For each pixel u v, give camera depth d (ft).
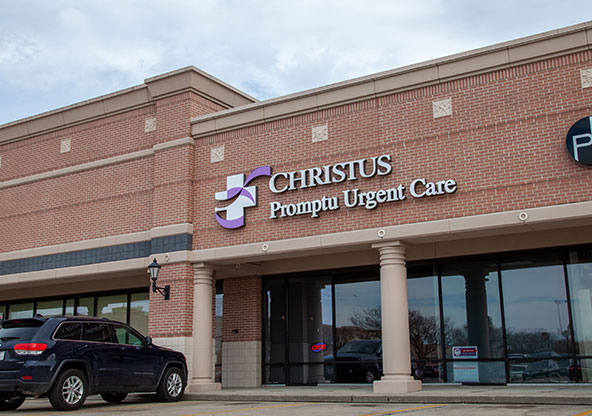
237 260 62.49
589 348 53.16
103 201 72.13
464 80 53.42
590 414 33.91
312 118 59.93
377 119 56.49
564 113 48.98
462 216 51.06
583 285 54.08
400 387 50.14
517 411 36.47
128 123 72.33
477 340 57.77
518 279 56.95
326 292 66.90
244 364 68.28
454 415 35.58
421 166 53.62
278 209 59.26
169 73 67.26
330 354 65.36
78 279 74.33
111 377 46.39
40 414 40.81
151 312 63.57
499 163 50.57
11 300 87.40
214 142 65.00
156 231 65.21
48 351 42.68
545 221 47.98
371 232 54.03
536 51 50.65
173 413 40.78
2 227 80.18
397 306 52.44
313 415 37.47
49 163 77.77
